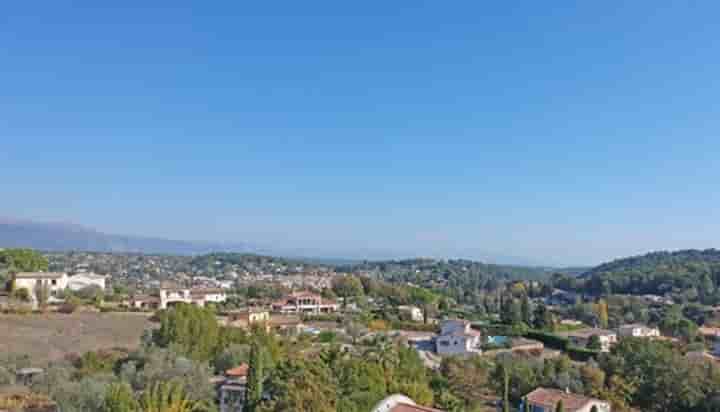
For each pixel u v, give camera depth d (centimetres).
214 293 14938
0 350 6712
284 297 15975
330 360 4641
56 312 10000
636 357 7625
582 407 5966
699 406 6856
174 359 5947
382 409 3997
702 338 11131
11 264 13125
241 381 5281
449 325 10888
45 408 4609
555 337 10775
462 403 5859
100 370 5944
